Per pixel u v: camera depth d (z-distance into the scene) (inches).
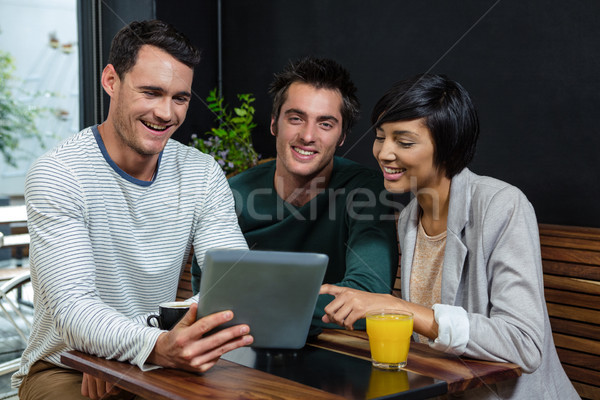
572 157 84.3
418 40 102.3
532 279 47.8
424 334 46.8
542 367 50.4
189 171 59.0
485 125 93.8
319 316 54.0
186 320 43.6
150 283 57.3
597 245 68.0
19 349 114.0
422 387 39.1
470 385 41.5
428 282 56.6
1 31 157.2
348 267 57.9
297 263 41.3
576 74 83.4
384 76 107.6
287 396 37.1
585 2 82.0
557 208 86.0
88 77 130.0
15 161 163.0
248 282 41.7
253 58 128.8
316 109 58.2
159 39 51.5
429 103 51.4
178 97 53.2
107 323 44.6
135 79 51.5
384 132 53.4
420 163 52.6
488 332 45.1
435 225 56.1
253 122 129.7
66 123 164.2
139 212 55.8
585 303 65.9
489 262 50.8
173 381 39.9
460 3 96.3
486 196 51.8
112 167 53.9
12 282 98.9
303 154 59.6
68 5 162.1
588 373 64.7
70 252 49.0
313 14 117.6
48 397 50.8
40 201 49.9
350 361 45.1
